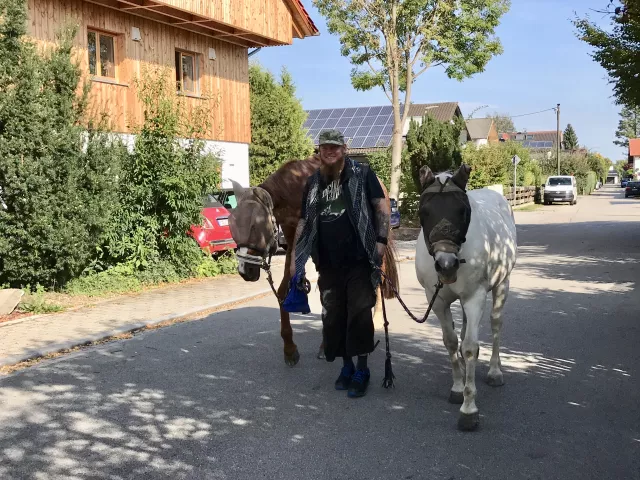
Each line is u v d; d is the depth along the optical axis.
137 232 11.26
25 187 8.94
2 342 7.11
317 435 4.49
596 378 5.64
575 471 3.86
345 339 5.24
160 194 11.19
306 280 5.35
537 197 45.25
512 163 40.34
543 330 7.46
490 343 6.94
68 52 9.72
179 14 15.48
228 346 7.02
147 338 7.46
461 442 4.32
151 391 5.50
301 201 5.42
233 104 18.64
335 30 23.83
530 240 18.66
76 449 4.29
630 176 96.50
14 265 9.32
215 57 17.84
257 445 4.33
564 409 4.90
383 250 5.07
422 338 7.24
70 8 13.46
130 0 14.21
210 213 13.38
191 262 12.05
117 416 4.89
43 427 4.67
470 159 33.56
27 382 5.77
